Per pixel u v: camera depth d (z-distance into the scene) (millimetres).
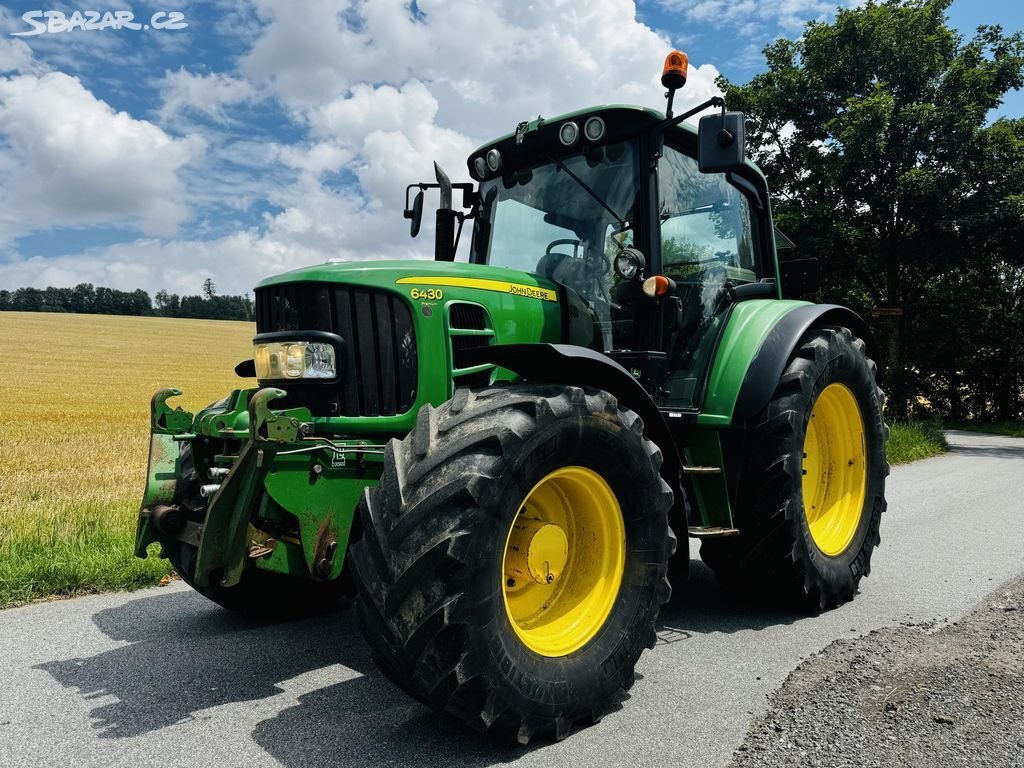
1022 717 2451
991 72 16453
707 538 3809
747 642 3326
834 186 17344
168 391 3258
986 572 4441
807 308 4023
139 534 3180
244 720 2500
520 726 2279
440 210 4035
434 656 2143
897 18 16984
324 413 2891
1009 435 19359
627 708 2627
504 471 2266
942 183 16438
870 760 2197
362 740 2363
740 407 3547
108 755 2248
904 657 3004
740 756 2254
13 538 4594
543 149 3740
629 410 2770
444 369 2990
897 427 13914
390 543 2197
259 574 3473
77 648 3195
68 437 13688
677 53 3242
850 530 4117
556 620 2625
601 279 3564
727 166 3100
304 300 2943
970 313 21078
